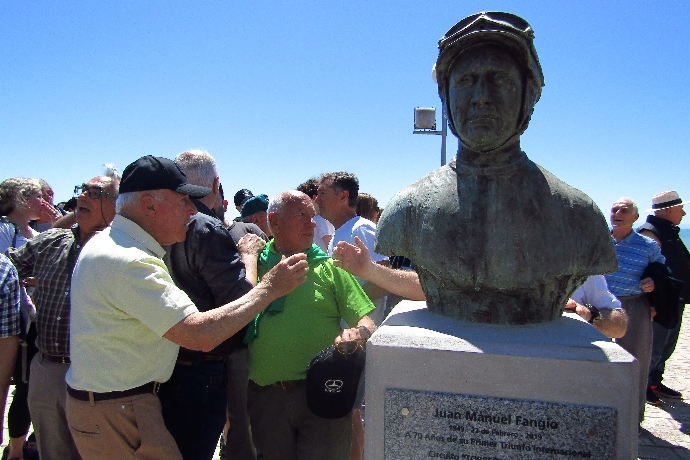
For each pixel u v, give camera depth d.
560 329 1.64
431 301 1.85
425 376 1.56
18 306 2.71
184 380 2.16
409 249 1.79
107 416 1.80
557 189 1.67
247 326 2.32
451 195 1.72
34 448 3.30
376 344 1.60
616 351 1.46
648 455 3.57
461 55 1.67
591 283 2.46
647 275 3.88
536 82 1.67
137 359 1.81
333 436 2.26
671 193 4.84
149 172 1.87
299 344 2.27
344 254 2.03
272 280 1.84
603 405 1.44
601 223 1.67
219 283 2.12
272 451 2.34
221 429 2.33
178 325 1.71
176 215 1.93
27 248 2.69
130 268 1.73
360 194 4.57
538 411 1.48
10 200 3.46
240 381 2.86
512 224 1.62
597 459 1.45
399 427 1.59
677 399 4.81
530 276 1.61
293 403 2.26
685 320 9.34
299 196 2.42
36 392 2.47
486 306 1.70
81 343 1.81
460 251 1.65
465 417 1.53
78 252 2.49
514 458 1.50
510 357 1.48
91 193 2.50
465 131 1.64
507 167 1.68
